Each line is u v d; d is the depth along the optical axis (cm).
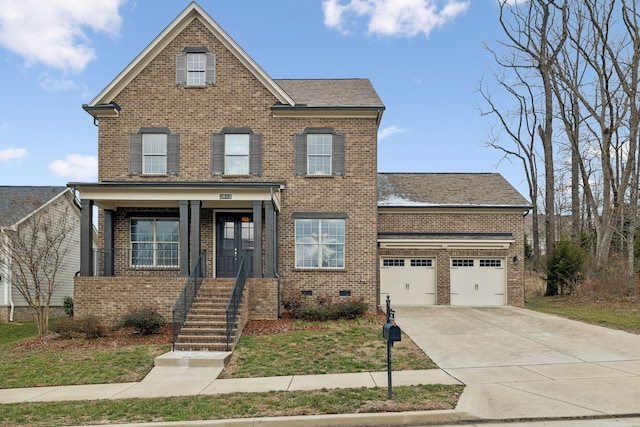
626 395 851
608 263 2522
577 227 3142
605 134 2605
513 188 2362
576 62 2994
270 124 1914
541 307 2033
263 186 1659
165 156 1912
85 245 1659
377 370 1078
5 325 2242
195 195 1678
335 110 1888
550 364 1110
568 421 741
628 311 1794
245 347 1307
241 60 1923
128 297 1634
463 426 734
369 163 1905
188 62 1933
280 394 897
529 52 3030
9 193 2667
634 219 2278
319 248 1881
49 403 886
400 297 2159
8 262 2084
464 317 1770
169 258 1905
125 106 1919
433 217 2189
